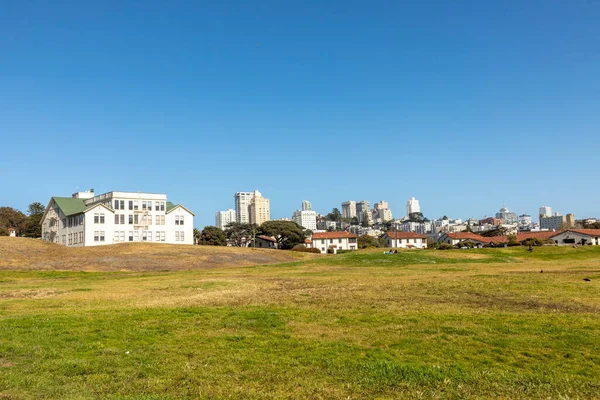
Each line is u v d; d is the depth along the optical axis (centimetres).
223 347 1383
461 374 1129
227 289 2894
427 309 1967
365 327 1622
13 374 1137
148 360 1259
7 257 5644
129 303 2267
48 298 2539
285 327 1631
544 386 1055
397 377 1114
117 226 9062
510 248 7288
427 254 6394
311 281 3400
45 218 10669
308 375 1140
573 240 11881
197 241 14025
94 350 1358
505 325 1612
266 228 13488
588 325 1589
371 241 16562
